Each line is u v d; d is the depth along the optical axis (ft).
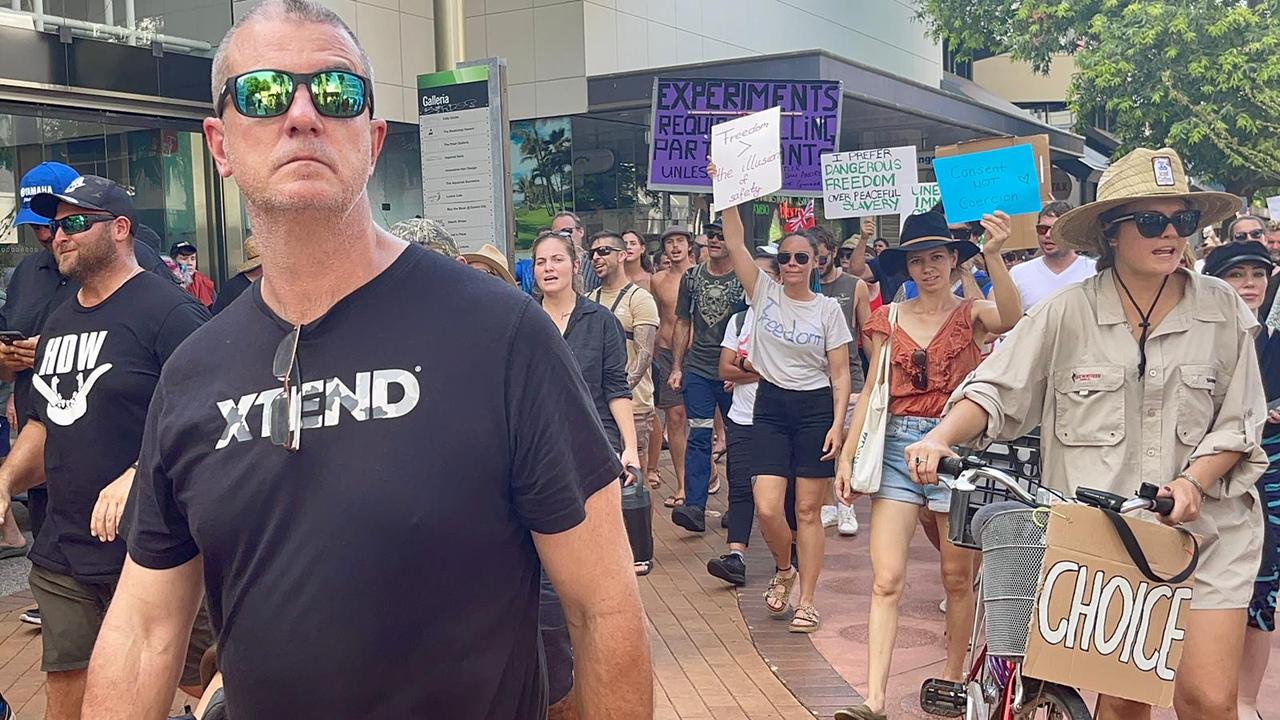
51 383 13.78
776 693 18.54
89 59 37.42
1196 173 90.63
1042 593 10.78
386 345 6.27
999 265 16.89
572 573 6.47
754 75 54.19
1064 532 10.83
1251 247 17.07
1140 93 88.79
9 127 35.78
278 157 6.10
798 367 21.26
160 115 40.32
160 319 13.70
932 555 27.71
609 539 6.53
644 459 27.45
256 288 6.77
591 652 6.53
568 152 60.49
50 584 13.84
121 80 38.40
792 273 21.12
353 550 6.06
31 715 17.69
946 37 97.76
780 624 22.29
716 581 25.50
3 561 27.58
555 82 59.77
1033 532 11.11
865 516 32.37
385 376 6.21
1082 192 100.42
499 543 6.28
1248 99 87.10
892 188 35.12
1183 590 11.08
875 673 16.17
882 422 16.70
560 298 20.62
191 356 6.62
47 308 19.56
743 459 24.59
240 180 6.25
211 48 41.55
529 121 60.75
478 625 6.23
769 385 21.48
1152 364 12.03
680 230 33.86
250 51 6.20
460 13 27.45
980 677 12.54
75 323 13.87
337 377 6.24
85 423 13.53
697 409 28.78
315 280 6.37
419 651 6.12
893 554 16.53
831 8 83.76
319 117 6.16
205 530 6.36
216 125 6.53
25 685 19.08
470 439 6.15
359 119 6.29
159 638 6.88
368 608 6.07
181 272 39.68
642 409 27.20
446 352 6.25
